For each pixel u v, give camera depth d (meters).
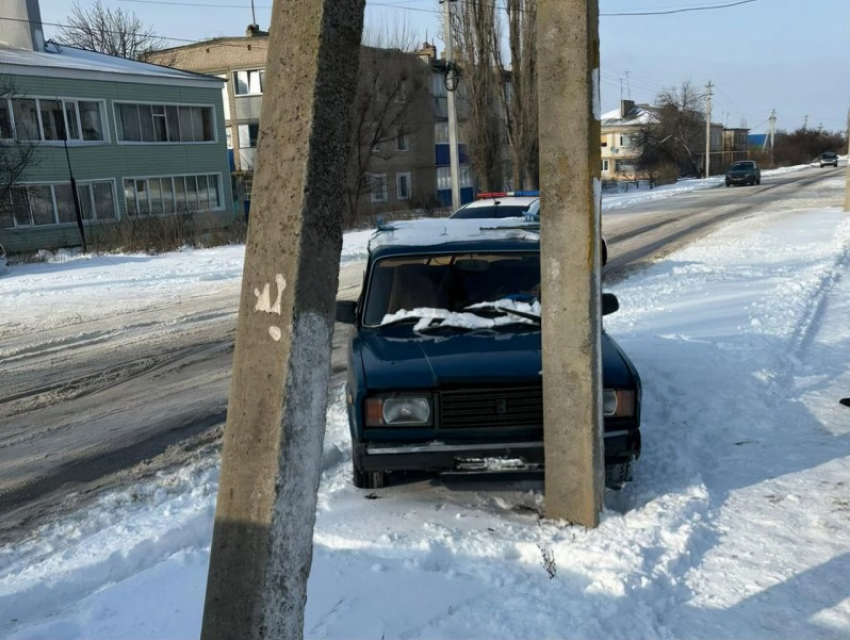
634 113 92.81
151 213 30.52
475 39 34.88
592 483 4.05
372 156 39.66
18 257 22.05
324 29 1.92
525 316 5.07
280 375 1.97
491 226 6.21
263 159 2.01
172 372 8.61
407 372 4.36
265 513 1.99
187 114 34.12
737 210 27.41
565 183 3.88
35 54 30.39
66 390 8.00
